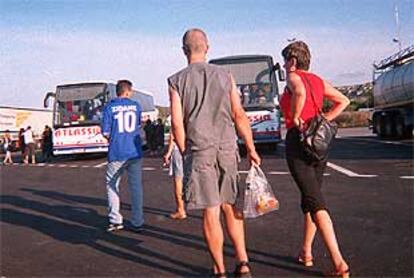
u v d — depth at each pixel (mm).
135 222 6867
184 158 4410
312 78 4742
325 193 9234
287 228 6633
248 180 4676
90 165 20156
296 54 4789
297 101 4547
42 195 11281
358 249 5441
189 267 5160
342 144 24875
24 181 14633
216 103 4363
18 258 5828
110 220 6996
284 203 8516
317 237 6023
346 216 7121
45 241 6648
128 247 6070
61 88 22812
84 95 22703
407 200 8188
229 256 5375
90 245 6285
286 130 4789
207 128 4316
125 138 6871
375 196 8711
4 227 7691
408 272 4664
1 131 44906
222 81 4402
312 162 4578
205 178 4305
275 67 18875
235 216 4605
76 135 22641
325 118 4641
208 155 4301
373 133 32812
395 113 27062
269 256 5336
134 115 6934
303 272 4781
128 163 6848
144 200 9578
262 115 18797
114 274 5039
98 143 22547
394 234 6023
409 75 23797
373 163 14344
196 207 4320
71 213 8742
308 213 4738
